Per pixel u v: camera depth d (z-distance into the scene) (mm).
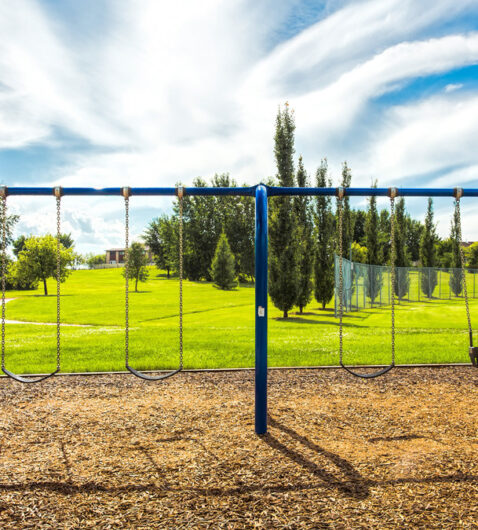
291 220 17109
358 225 58812
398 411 4383
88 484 2881
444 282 32969
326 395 4980
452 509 2549
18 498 2705
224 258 43656
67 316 21375
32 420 4195
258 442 3592
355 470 3059
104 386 5469
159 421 4141
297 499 2670
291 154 16875
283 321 16125
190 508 2576
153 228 74750
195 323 16547
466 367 6340
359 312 20188
